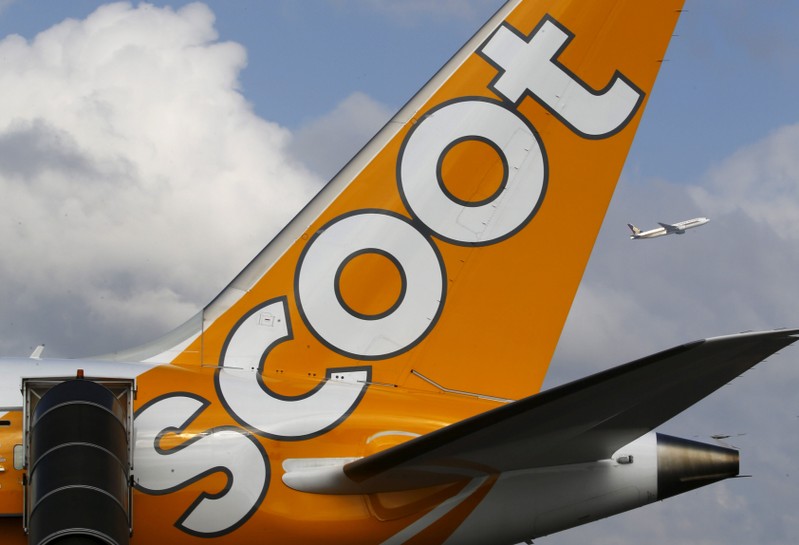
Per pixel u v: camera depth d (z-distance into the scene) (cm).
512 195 2528
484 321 2467
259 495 2152
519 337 2477
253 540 2145
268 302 2405
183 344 2352
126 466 2012
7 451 2048
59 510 1841
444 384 2427
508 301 2486
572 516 2248
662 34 2633
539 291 2500
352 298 2431
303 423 2234
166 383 2222
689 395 1780
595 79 2603
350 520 2172
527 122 2562
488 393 2442
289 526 2150
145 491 2102
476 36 2594
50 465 1902
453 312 2459
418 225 2483
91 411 1991
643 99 2612
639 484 2258
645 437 2291
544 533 2258
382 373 2406
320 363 2391
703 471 2264
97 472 1911
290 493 2164
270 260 2427
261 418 2216
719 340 1603
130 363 2278
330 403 2289
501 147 2545
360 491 2172
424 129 2533
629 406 1823
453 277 2473
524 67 2588
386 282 2450
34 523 1861
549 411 1836
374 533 2184
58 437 1939
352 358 2405
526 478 2222
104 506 1877
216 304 2389
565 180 2553
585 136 2577
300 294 2417
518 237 2514
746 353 1648
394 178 2498
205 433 2166
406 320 2441
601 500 2250
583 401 1794
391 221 2478
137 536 2089
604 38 2617
